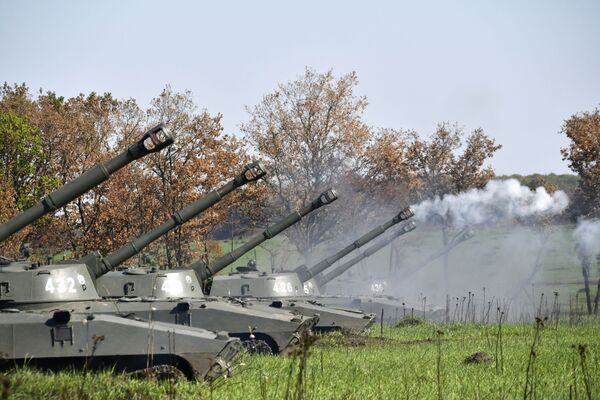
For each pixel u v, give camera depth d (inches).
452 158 3880.4
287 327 1675.7
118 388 1119.0
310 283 2689.5
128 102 3912.4
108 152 3821.4
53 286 1494.8
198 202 1868.8
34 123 3951.8
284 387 1188.5
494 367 1443.2
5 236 1346.0
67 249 3688.5
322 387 1198.9
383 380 1302.9
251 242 2224.4
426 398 1155.9
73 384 1091.9
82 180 1346.0
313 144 3759.8
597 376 1318.9
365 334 2165.4
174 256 3619.6
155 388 1140.5
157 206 3454.7
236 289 2231.8
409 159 3882.9
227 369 1279.5
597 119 3272.6
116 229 3521.2
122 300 1621.6
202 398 1101.1
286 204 3718.0
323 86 3814.0
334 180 3828.7
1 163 3486.7
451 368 1446.9
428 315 2768.2
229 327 1657.2
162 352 1252.5
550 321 2524.6
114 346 1245.1
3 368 1234.6
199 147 3467.0
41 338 1235.9
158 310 1611.7
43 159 3902.6
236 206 3686.0
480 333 2224.4
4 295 1454.2
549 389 1211.2
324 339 1975.9
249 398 1107.3
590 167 3275.1
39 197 3516.2
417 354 1681.8
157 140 1336.1
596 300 3193.9
